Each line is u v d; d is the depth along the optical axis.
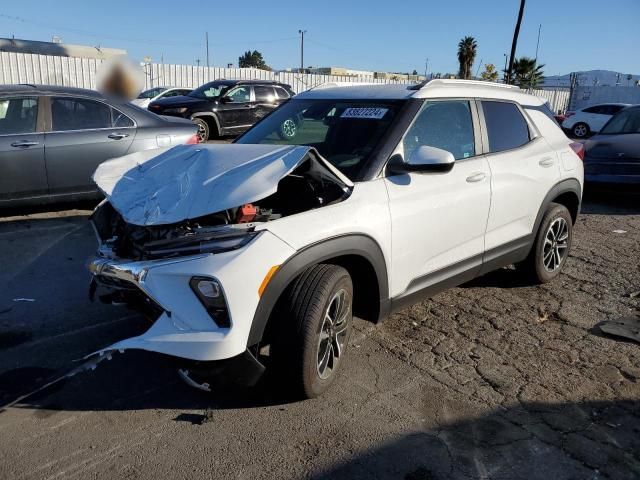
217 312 2.77
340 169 3.57
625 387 3.49
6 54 22.27
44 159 6.65
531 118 4.93
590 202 9.16
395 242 3.51
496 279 5.38
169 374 3.52
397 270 3.60
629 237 6.99
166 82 26.30
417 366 3.70
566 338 4.16
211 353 2.72
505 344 4.05
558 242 5.25
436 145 3.95
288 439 2.93
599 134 9.32
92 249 5.92
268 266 2.83
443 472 2.71
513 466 2.76
